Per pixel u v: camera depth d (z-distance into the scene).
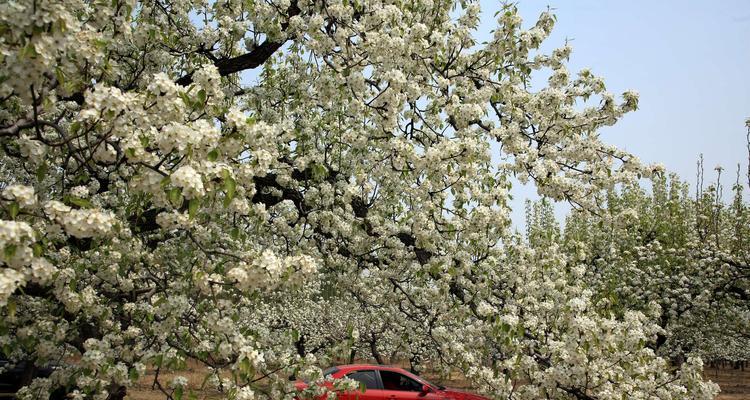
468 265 7.71
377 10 7.25
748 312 16.56
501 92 8.49
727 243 18.75
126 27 4.61
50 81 3.98
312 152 8.17
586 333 6.35
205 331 5.62
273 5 7.73
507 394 6.75
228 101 8.46
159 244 7.63
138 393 16.62
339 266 9.16
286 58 9.25
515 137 7.71
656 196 21.97
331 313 23.67
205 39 8.21
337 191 8.18
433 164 6.98
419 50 7.44
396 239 8.22
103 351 5.16
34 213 3.80
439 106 8.36
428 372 23.86
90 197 6.29
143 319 5.82
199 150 4.12
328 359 7.08
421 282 8.34
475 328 7.50
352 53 7.43
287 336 6.50
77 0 4.11
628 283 18.09
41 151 4.38
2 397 9.92
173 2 8.06
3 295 3.17
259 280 4.55
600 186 8.00
